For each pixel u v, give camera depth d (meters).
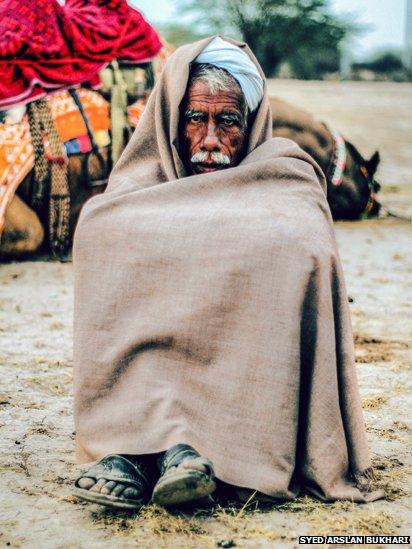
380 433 3.42
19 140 6.70
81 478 2.60
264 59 38.78
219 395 2.65
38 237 6.98
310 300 2.63
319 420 2.65
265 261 2.62
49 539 2.50
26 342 4.75
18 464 3.06
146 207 2.79
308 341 2.66
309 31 38.22
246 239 2.64
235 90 2.92
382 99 25.38
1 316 5.32
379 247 8.00
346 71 39.25
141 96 7.23
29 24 6.61
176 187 2.80
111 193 2.89
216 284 2.63
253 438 2.62
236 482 2.61
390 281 6.55
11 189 6.69
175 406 2.66
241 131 2.96
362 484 2.74
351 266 7.10
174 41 39.62
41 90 6.73
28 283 6.30
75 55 6.84
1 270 6.72
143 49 7.24
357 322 5.31
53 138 6.79
